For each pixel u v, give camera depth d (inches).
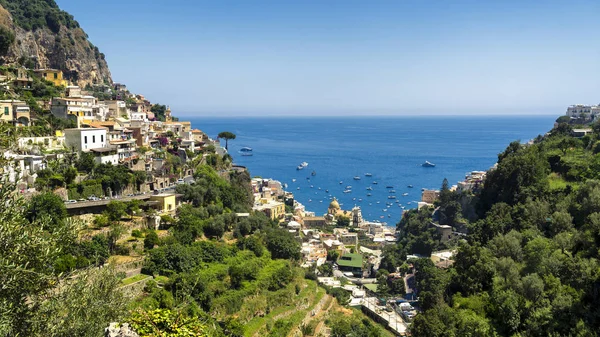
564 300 2628.0
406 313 4658.0
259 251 4611.2
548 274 3031.5
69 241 1209.4
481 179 7352.4
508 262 3265.3
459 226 6417.3
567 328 2500.0
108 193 4372.5
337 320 4232.3
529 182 4881.9
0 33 7091.5
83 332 1163.3
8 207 1073.5
